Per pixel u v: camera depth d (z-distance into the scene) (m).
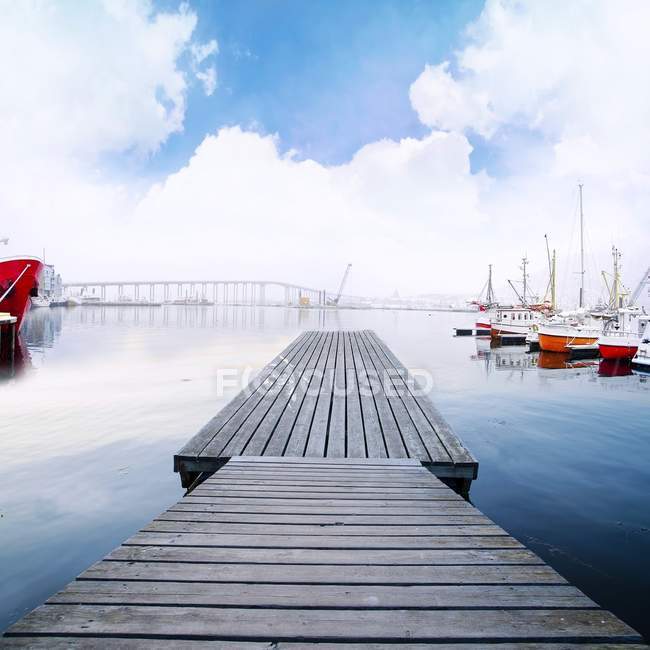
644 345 19.23
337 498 4.08
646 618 3.49
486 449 7.79
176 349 21.69
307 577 2.59
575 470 6.77
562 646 2.05
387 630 2.12
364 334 23.33
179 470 5.41
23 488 5.74
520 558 2.89
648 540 4.66
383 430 6.42
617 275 39.12
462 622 2.19
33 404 10.35
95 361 17.44
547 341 25.47
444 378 16.12
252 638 2.05
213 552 2.91
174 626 2.12
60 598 2.35
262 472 4.86
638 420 9.88
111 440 7.70
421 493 4.24
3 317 21.12
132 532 4.68
